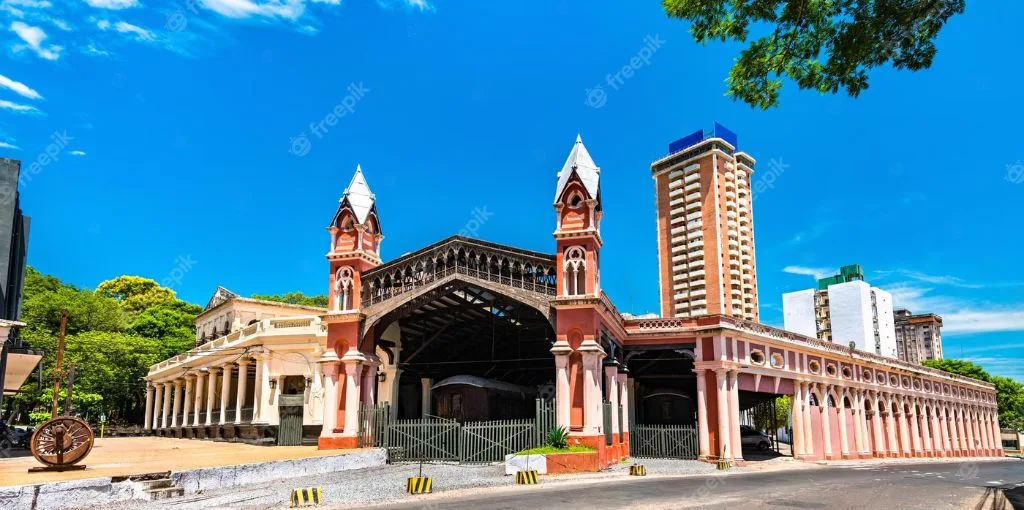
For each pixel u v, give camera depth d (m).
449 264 29.94
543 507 15.02
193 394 51.12
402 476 22.48
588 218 28.00
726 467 29.14
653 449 34.34
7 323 20.77
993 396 70.88
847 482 22.33
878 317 113.38
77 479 15.38
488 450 27.16
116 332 63.34
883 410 47.09
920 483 22.61
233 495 17.33
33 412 53.22
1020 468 36.22
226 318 53.62
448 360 38.25
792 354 38.56
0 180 25.23
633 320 35.81
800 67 13.12
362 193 32.56
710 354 34.12
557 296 27.31
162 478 17.22
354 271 30.81
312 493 16.42
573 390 26.47
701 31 13.27
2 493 13.64
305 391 37.88
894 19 12.02
